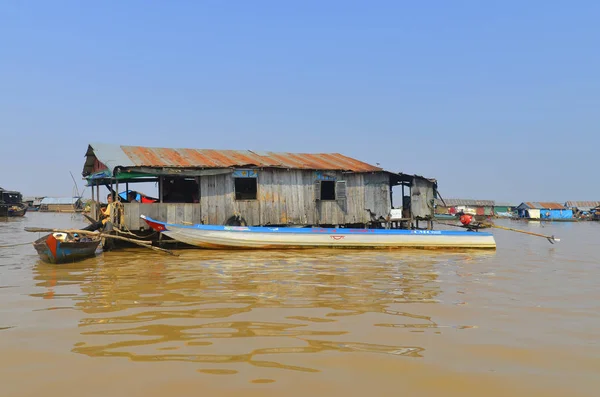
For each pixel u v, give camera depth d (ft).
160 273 33.81
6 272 34.22
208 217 55.88
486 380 13.79
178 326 19.10
